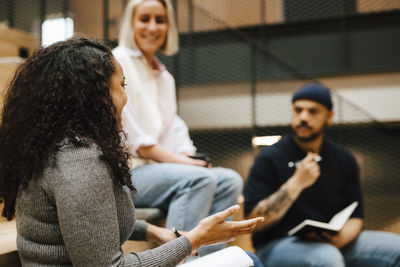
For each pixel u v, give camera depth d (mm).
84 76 705
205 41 4000
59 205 626
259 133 3826
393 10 3891
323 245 1425
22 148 679
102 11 3346
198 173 1226
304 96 1605
